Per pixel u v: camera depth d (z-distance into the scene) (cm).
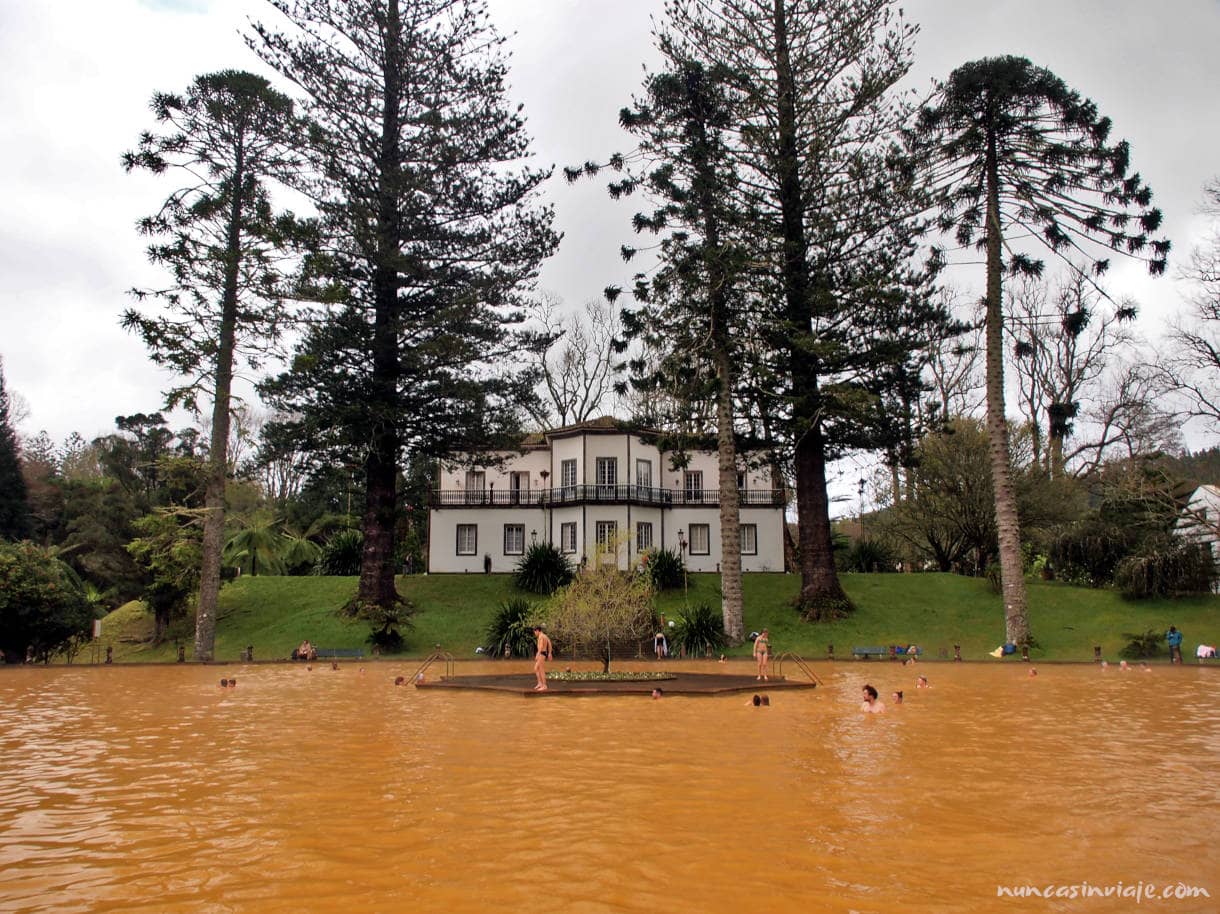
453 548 4747
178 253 2581
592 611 2202
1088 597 3506
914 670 2522
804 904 536
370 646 3200
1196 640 3041
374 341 3269
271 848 657
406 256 3225
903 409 3309
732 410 3375
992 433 2973
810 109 3216
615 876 590
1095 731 1305
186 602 3562
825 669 2555
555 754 1082
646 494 4712
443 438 3578
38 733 1302
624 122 3209
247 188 2831
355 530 4928
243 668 2658
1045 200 2900
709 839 682
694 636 3141
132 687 2080
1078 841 681
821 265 3306
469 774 950
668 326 3303
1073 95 2750
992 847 664
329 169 3225
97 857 636
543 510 4753
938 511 4388
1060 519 4150
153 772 972
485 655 3142
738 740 1202
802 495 3516
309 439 3269
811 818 752
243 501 5847
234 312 2723
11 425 5350
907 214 3144
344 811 775
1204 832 711
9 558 2747
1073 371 4662
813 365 3344
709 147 3131
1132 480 3688
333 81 3244
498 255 3478
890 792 859
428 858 630
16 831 711
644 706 1633
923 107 2970
